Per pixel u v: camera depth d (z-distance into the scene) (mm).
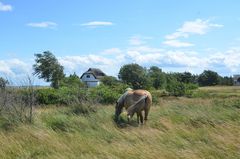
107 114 15406
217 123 13047
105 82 62094
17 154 9109
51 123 13047
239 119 14227
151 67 68938
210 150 8938
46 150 9391
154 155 8422
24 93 14438
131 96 14578
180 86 38844
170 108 17516
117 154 8742
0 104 13688
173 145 9719
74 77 45438
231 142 9555
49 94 23484
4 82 14977
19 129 11750
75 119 13414
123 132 11727
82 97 17891
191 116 14375
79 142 10148
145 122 14227
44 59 78812
